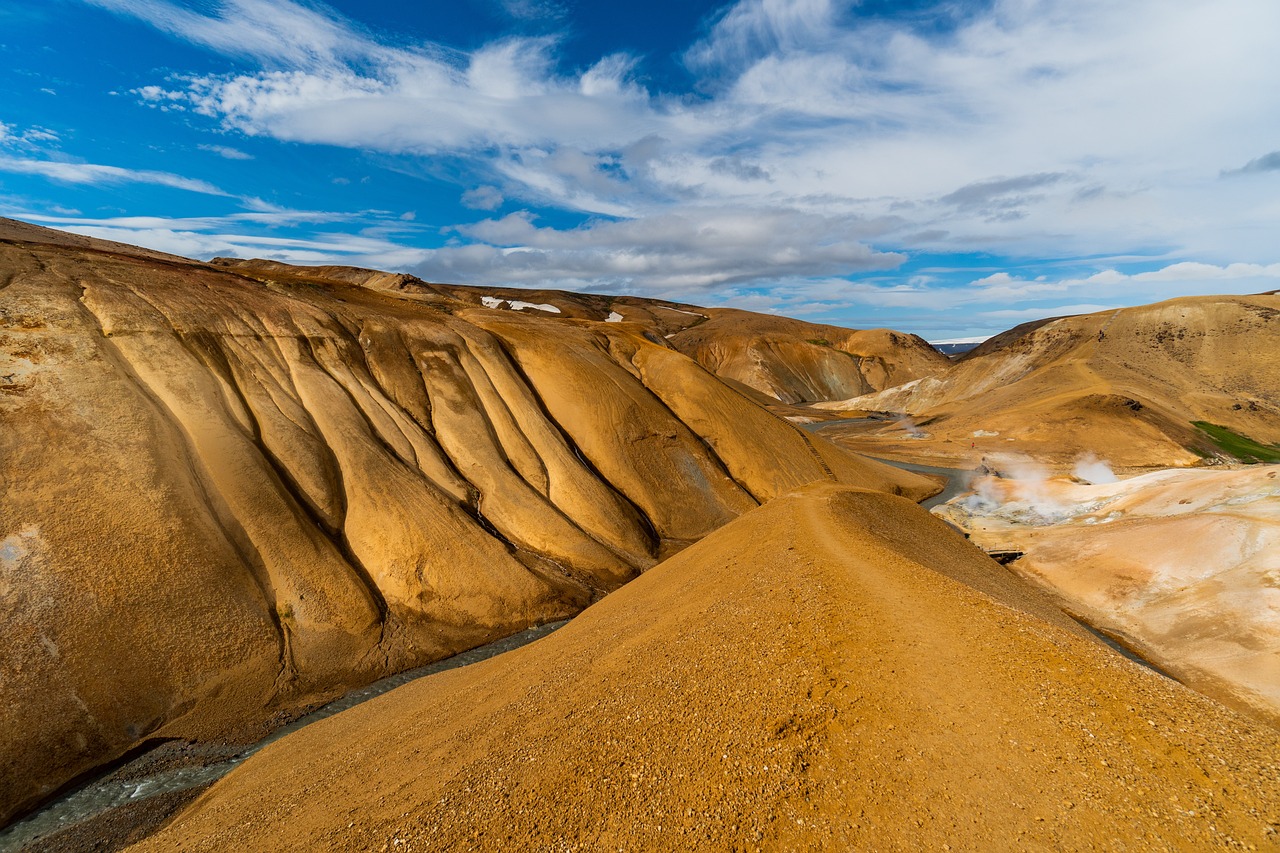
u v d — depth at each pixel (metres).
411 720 17.86
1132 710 9.33
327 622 29.03
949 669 11.03
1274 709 21.53
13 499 25.09
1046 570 36.44
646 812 9.03
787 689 11.12
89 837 18.34
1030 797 8.04
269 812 14.04
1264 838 6.89
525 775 10.79
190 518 28.11
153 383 32.84
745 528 25.77
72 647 22.91
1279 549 27.64
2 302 31.62
